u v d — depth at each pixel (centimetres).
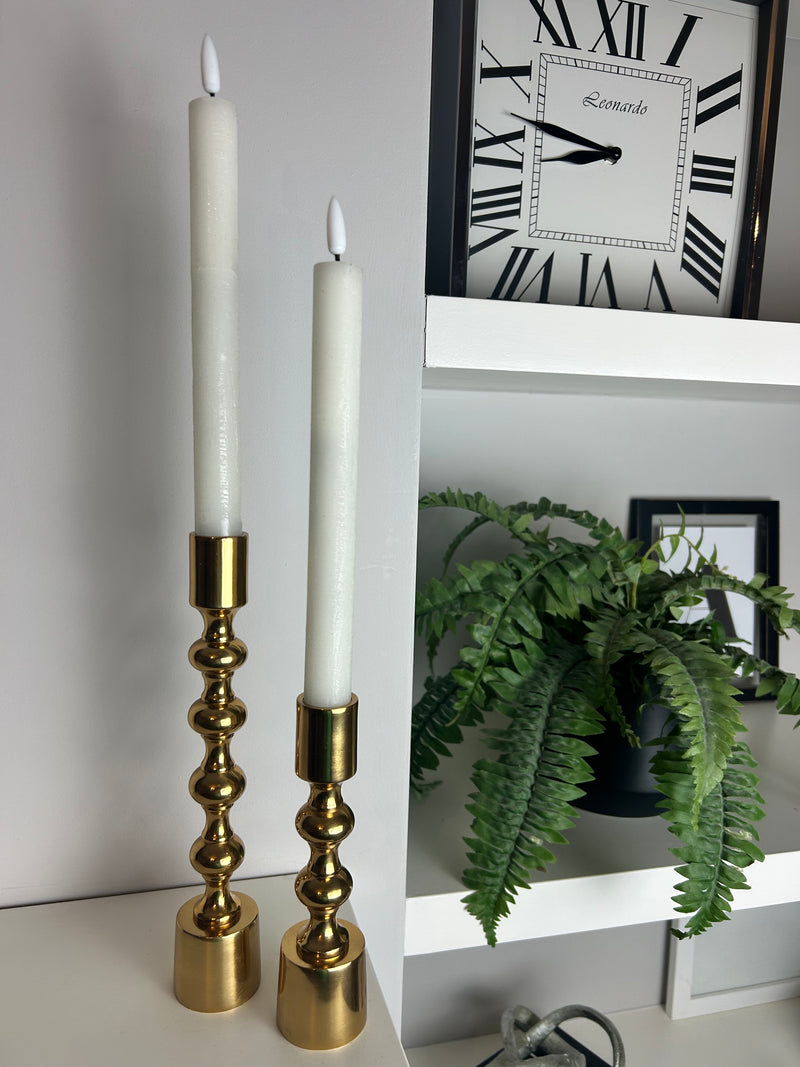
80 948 45
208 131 35
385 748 55
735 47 63
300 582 51
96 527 48
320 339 34
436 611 60
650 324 52
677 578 68
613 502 86
